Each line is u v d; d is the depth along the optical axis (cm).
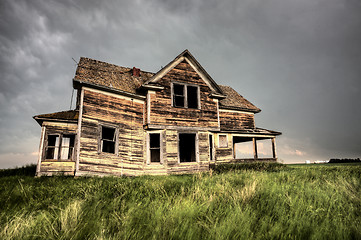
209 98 1633
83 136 1134
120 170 1242
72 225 355
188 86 1582
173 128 1434
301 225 367
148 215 425
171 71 1533
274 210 454
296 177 809
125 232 342
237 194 549
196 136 1501
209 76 1631
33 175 1116
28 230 350
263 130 1884
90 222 391
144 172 1332
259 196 539
